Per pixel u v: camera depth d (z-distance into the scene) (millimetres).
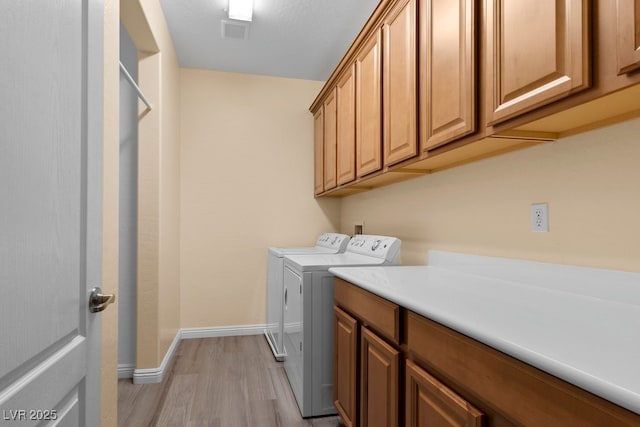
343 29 2611
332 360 1997
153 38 2201
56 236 761
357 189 2871
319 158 3271
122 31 2557
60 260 778
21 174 636
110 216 1312
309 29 2609
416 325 1074
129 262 2516
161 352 2465
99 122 989
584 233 1141
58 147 770
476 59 1207
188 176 3248
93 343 952
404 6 1669
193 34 2699
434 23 1441
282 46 2871
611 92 778
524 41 999
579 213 1159
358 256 2406
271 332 3059
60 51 779
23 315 639
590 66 820
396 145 1748
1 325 579
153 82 2381
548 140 1233
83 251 898
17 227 625
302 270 1990
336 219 3602
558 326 796
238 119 3379
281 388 2285
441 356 944
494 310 947
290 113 3504
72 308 834
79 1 875
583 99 842
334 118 2797
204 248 3275
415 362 1093
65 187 801
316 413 1957
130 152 2529
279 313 2707
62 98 787
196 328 3246
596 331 761
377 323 1316
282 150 3475
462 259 1710
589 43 822
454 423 876
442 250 1904
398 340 1167
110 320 1312
